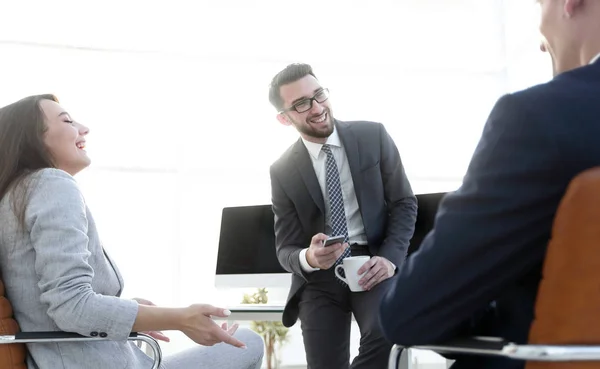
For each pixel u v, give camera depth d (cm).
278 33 584
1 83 546
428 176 591
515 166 86
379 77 598
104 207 550
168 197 560
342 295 253
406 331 94
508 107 88
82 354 162
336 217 257
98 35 562
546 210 86
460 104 603
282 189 272
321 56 589
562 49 100
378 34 595
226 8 578
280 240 271
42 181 163
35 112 173
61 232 157
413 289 92
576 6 96
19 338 153
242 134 572
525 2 565
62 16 558
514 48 589
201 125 569
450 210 91
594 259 78
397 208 260
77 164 183
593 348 77
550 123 85
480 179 89
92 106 557
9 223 162
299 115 260
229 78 577
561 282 80
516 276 90
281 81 263
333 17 591
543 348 78
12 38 552
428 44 600
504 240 87
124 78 564
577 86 89
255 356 198
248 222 343
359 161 258
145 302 196
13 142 170
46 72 553
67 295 153
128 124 561
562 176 84
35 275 161
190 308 161
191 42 573
